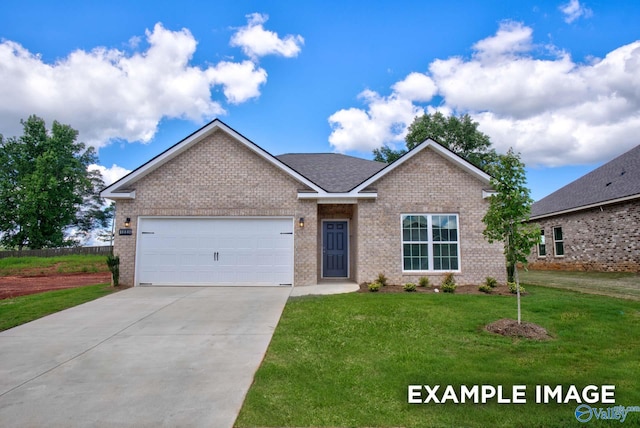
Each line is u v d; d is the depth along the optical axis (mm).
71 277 19953
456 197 12773
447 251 12633
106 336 6840
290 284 12547
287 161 17172
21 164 36906
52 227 37969
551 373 4828
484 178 12516
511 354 5586
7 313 8711
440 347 5918
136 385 4648
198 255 12633
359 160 17609
